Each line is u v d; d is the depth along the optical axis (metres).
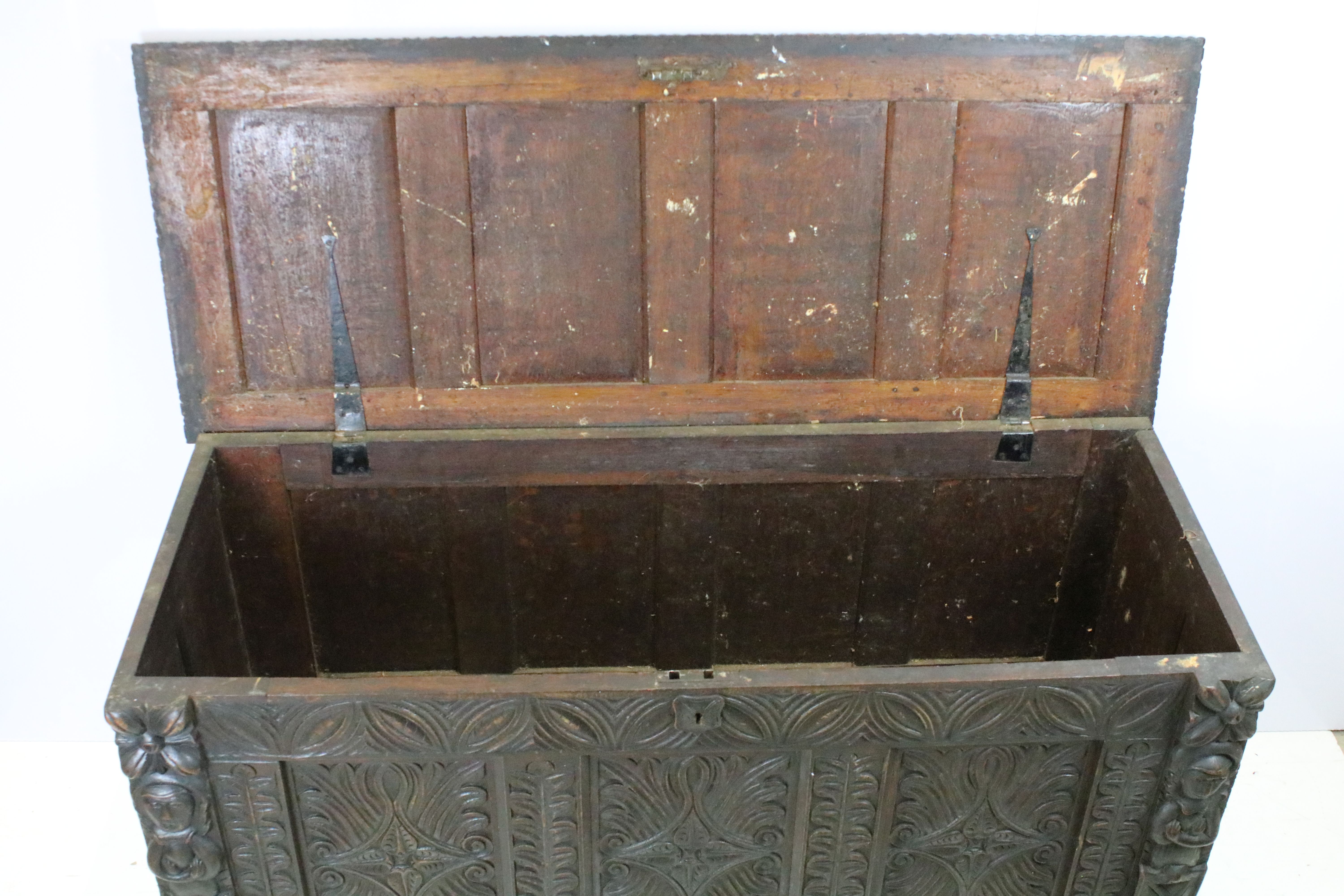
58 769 2.52
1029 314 2.10
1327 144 2.16
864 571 2.32
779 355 2.13
